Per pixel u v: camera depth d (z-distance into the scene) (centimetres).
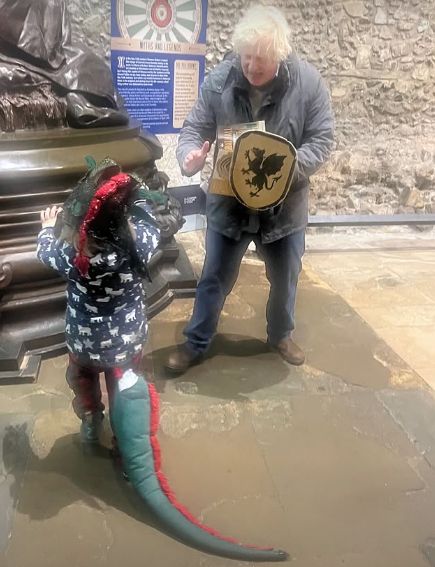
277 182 232
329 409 259
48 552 181
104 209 172
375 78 456
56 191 284
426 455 232
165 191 362
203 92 248
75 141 294
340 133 470
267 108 236
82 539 186
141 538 187
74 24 384
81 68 318
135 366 203
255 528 194
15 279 275
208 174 466
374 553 185
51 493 205
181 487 210
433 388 279
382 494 211
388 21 439
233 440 236
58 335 289
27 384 265
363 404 263
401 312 361
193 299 361
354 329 334
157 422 197
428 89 469
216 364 291
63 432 235
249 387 273
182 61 418
